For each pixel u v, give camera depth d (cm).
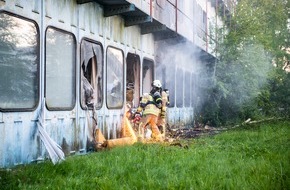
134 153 841
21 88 742
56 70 870
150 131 1259
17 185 555
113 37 1191
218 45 2175
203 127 2064
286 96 2659
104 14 1127
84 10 1006
